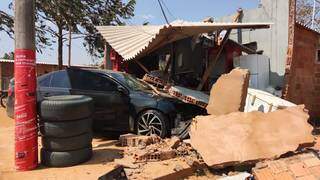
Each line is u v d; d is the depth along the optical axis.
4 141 9.17
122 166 6.65
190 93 10.83
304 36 13.33
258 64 13.55
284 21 13.11
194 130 8.16
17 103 6.84
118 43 13.50
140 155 7.38
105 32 14.41
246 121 7.73
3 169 6.93
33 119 6.96
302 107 8.04
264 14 14.20
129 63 15.34
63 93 9.86
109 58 16.42
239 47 14.62
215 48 14.74
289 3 12.81
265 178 6.36
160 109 9.09
